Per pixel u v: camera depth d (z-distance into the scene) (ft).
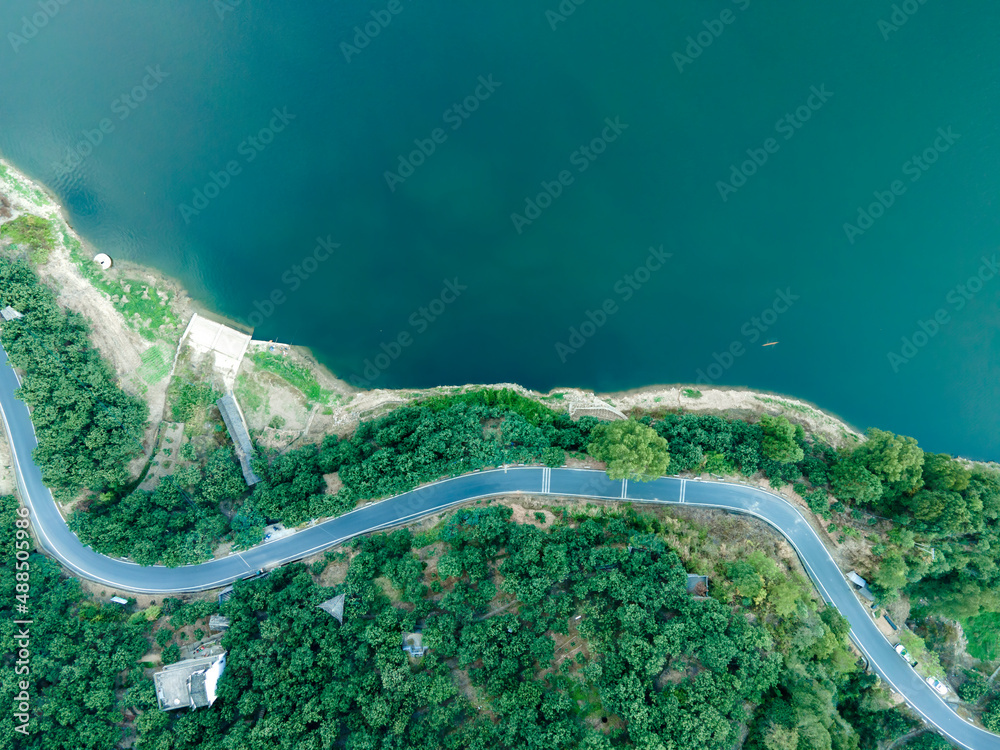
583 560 237.25
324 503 258.57
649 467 246.68
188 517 265.34
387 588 244.42
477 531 245.04
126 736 222.28
